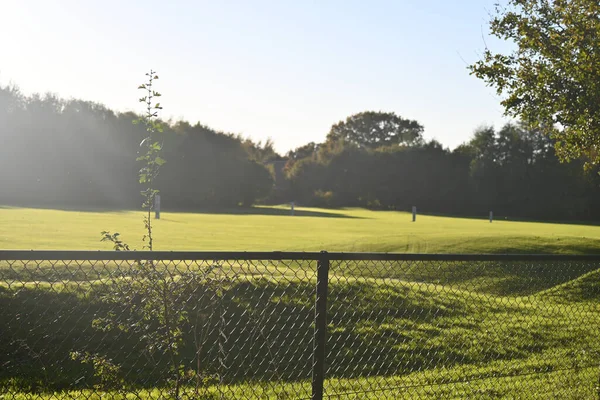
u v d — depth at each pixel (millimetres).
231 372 8578
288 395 6738
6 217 35562
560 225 58906
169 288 4512
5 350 8078
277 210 75375
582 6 14297
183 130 81812
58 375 7582
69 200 68688
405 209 89438
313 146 132875
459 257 5051
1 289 9516
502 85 15367
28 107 69688
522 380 7371
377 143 129750
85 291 9461
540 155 84375
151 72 4820
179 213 58375
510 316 10062
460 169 89438
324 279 4559
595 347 8695
